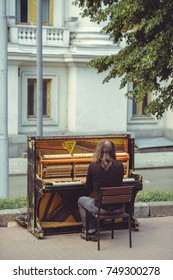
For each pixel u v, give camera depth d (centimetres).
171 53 1176
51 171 885
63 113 2203
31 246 828
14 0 2038
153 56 1158
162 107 1280
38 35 1279
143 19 1177
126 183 882
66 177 896
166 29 1188
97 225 819
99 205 805
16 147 2047
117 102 2205
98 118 2183
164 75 1226
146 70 1200
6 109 1091
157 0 1187
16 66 2041
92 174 824
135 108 2325
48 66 2141
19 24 2086
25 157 2042
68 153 902
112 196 808
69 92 2186
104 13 1284
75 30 2150
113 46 2147
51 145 893
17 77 2048
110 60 1306
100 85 2169
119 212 823
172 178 1764
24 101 2111
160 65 1186
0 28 1072
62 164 891
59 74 2172
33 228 877
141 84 1230
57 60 2125
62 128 2206
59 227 895
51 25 2164
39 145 886
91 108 2167
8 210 941
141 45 1248
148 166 1930
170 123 2369
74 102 2150
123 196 816
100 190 800
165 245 839
